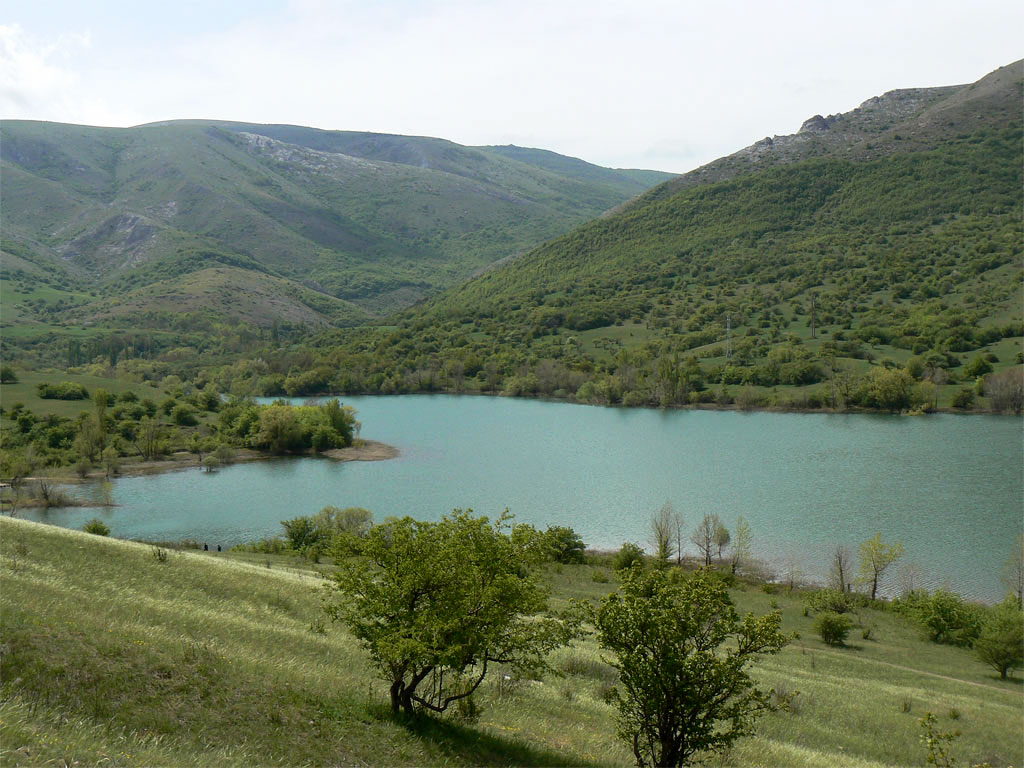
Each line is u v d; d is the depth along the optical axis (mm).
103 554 36531
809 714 34969
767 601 67250
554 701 27703
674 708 19047
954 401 171000
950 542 84625
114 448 138750
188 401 186250
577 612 20953
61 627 19344
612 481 118188
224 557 67562
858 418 167875
